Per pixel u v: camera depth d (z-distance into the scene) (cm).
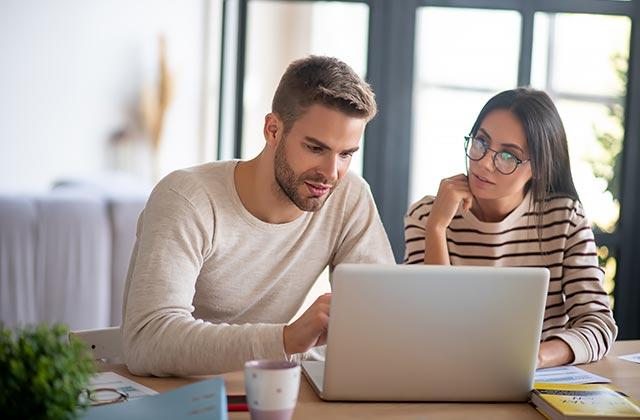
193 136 560
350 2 450
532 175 216
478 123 218
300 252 193
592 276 215
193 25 550
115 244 346
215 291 187
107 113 523
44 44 495
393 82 449
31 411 108
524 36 439
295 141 167
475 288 146
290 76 169
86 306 342
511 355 151
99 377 160
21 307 331
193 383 148
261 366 135
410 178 456
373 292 143
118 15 519
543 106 213
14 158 492
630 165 434
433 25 450
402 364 148
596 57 436
